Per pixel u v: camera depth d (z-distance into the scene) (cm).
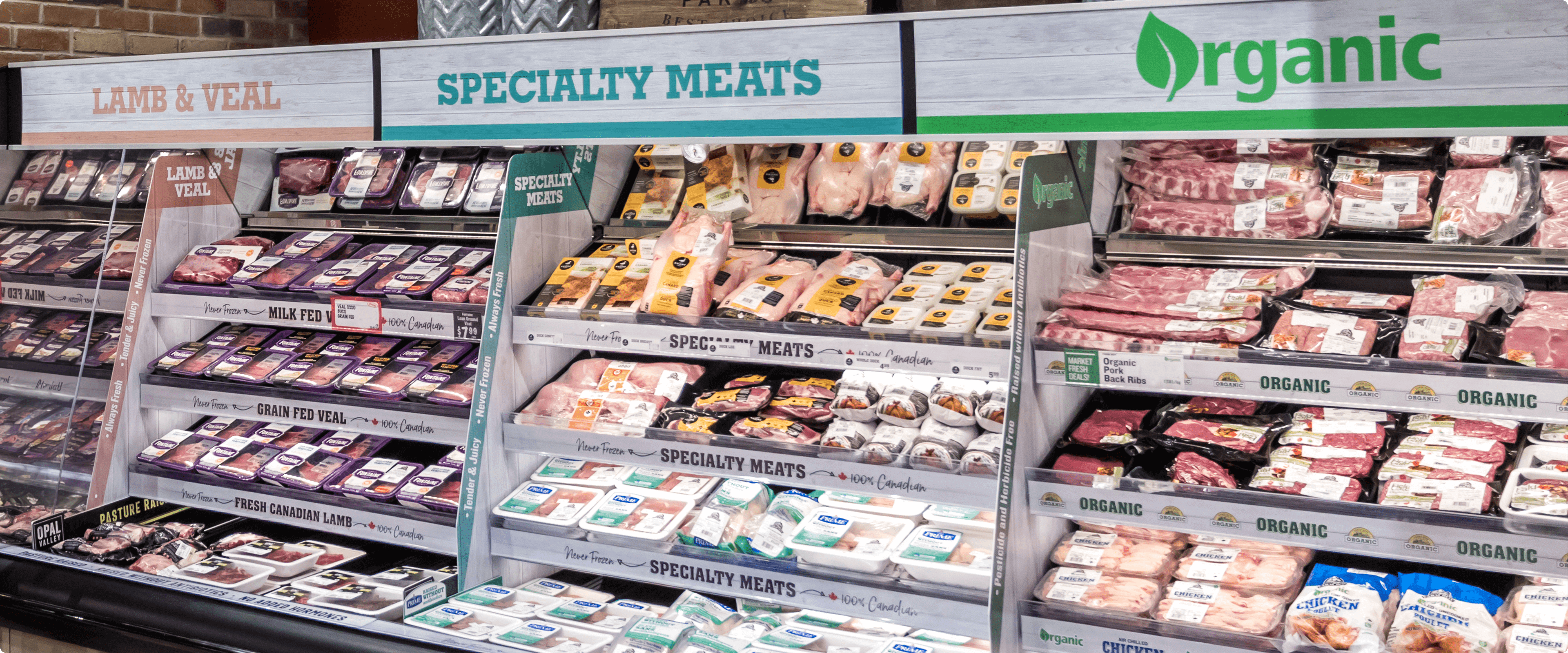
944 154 261
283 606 251
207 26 405
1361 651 184
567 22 253
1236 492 195
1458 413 182
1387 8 167
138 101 282
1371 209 222
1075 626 204
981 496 211
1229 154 241
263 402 289
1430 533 182
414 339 299
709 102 218
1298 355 193
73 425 303
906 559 220
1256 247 230
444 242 310
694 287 242
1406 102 169
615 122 227
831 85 207
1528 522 174
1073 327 213
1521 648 182
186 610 255
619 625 243
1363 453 201
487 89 238
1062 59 190
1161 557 214
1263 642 191
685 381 257
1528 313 192
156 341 311
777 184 272
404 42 244
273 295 290
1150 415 226
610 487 259
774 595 230
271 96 262
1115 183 251
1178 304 216
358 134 253
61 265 315
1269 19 175
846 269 247
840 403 236
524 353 264
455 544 257
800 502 248
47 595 273
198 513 319
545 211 267
